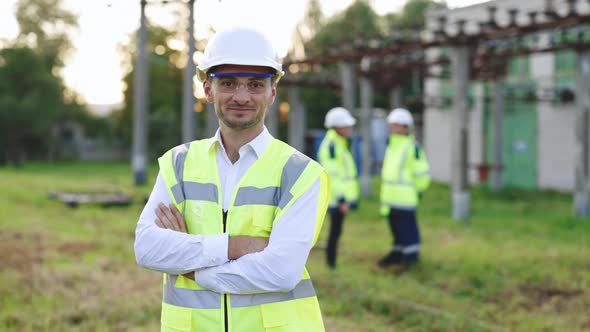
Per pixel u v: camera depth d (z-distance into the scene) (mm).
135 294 5863
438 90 20266
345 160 7098
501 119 16703
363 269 7332
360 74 14898
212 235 2000
